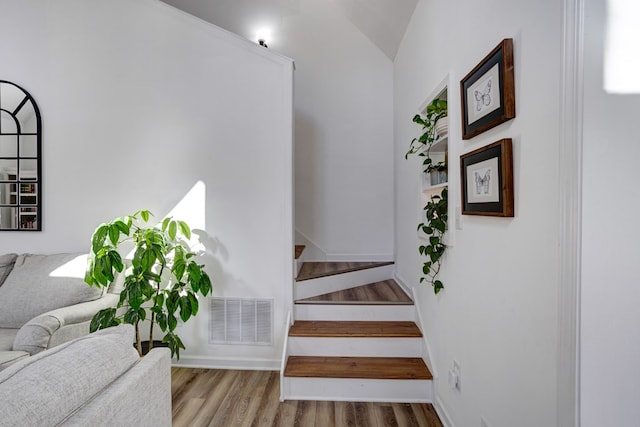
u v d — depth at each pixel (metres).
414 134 2.66
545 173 1.01
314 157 3.68
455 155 1.77
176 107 2.63
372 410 2.04
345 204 3.68
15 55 2.73
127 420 0.92
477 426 1.49
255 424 1.89
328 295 2.84
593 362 0.88
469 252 1.58
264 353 2.59
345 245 3.68
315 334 2.37
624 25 0.87
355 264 3.40
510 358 1.21
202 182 2.63
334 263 3.48
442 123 1.96
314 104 3.67
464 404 1.63
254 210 2.61
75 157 2.69
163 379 1.14
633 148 0.87
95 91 2.68
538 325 1.04
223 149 2.62
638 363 0.87
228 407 2.06
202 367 2.60
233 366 2.59
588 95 0.87
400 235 3.17
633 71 0.87
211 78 2.62
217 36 2.61
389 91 3.63
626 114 0.87
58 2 2.70
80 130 2.69
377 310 2.62
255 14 3.71
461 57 1.66
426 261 2.28
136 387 0.97
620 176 0.87
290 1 3.68
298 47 3.68
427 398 2.13
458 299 1.72
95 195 2.68
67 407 0.77
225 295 2.61
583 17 0.87
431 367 2.13
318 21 3.67
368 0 2.96
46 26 2.71
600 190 0.87
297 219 3.69
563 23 0.91
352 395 2.15
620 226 0.87
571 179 0.89
